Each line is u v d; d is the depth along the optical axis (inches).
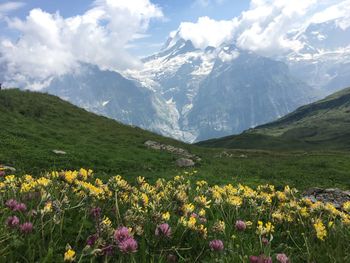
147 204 28.2
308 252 23.9
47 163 137.5
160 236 22.7
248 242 25.7
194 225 25.5
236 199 33.3
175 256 22.1
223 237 26.6
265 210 34.9
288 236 28.8
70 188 29.5
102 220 22.4
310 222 29.5
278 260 20.6
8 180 29.3
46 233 22.1
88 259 19.6
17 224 20.3
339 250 23.5
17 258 19.1
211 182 140.3
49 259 18.2
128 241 18.1
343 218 29.9
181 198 30.1
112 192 30.7
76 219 25.4
